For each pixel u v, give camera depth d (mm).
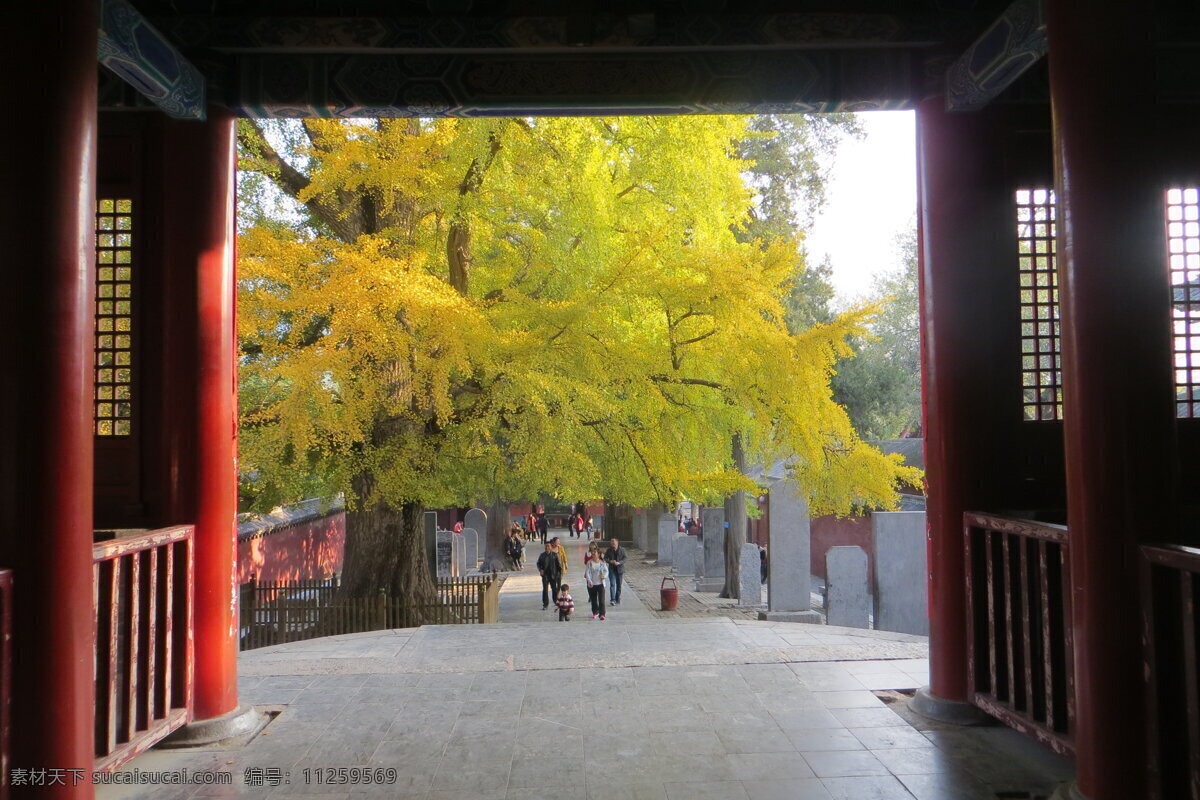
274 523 17375
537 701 4801
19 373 2883
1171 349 3146
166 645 4098
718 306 10484
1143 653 3000
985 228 4637
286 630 12438
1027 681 3916
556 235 11859
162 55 3979
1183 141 4613
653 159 12078
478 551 27984
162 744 4180
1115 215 3127
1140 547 3020
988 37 4094
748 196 14617
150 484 4504
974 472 4535
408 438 11227
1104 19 3162
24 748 2836
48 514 2898
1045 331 4738
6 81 2928
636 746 4066
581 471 10812
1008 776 3699
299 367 9055
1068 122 3236
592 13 4371
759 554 17203
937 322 4656
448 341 9383
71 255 2980
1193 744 2732
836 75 4645
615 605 18016
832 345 10766
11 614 2842
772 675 5289
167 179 4500
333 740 4207
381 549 13539
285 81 4582
